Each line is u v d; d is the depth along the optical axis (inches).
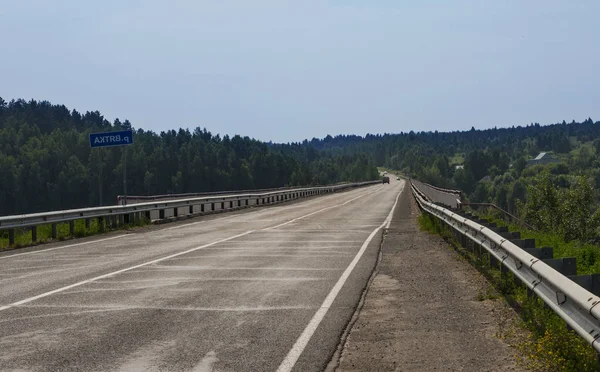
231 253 650.8
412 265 551.8
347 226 1019.3
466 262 549.0
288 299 395.9
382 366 255.9
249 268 537.3
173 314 351.6
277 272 513.3
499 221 892.6
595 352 241.9
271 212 1509.6
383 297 406.6
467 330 313.3
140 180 6328.7
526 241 378.0
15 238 862.5
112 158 6033.5
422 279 473.1
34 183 5502.0
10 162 5438.0
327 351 275.6
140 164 6338.6
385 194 2886.3
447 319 338.3
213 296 406.6
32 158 5625.0
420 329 318.0
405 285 449.4
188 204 1336.1
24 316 349.4
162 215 1209.4
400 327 323.0
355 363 260.1
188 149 7209.6
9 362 259.4
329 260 589.6
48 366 253.8
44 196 5536.4
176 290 429.7
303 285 448.8
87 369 249.8
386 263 569.6
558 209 1728.6
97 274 511.2
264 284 453.4
